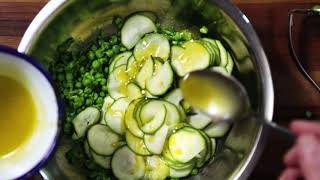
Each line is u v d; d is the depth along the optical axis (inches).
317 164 13.3
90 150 17.4
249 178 17.6
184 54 17.5
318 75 17.9
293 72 17.8
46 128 14.8
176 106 17.3
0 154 14.8
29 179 17.0
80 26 17.5
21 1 17.8
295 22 17.8
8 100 14.9
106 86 17.8
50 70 17.5
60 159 17.2
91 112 17.6
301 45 17.9
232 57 17.6
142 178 17.4
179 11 17.5
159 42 17.7
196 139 17.1
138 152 17.4
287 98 17.8
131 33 17.8
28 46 15.5
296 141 13.6
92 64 17.8
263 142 15.4
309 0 17.7
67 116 17.5
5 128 14.9
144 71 17.6
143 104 17.2
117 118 17.5
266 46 17.8
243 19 15.5
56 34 16.7
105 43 18.0
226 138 17.6
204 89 14.6
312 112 17.8
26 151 14.8
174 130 17.2
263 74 15.4
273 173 17.5
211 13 16.6
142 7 17.8
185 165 17.1
